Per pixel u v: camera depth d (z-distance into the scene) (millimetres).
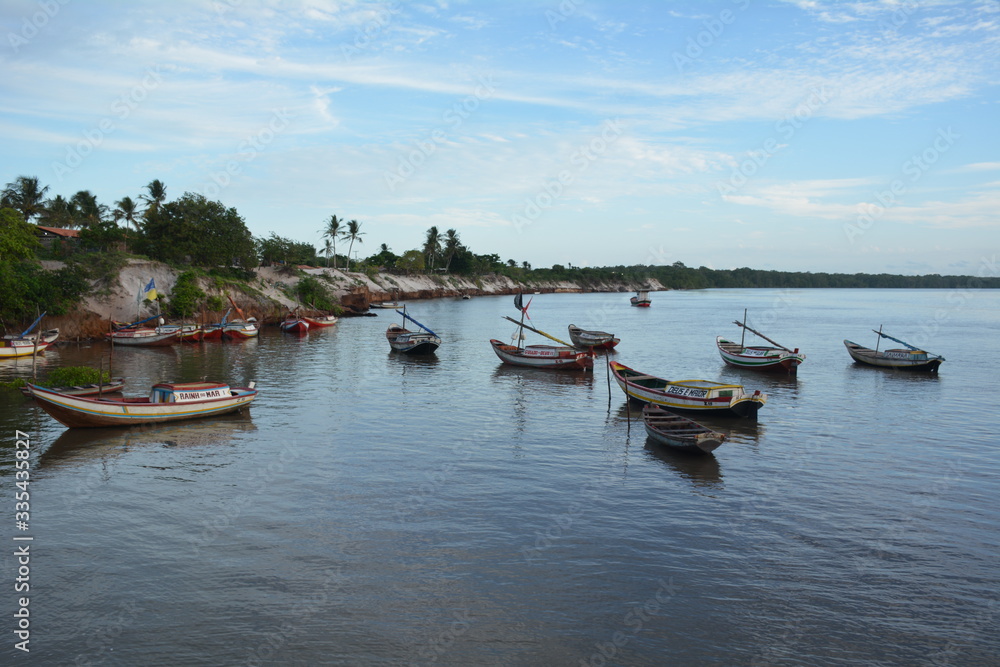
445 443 28875
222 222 94625
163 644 13539
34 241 66688
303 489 22594
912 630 14594
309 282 108875
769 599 15734
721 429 32406
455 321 102938
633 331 88812
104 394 34969
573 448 28375
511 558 17562
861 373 51625
